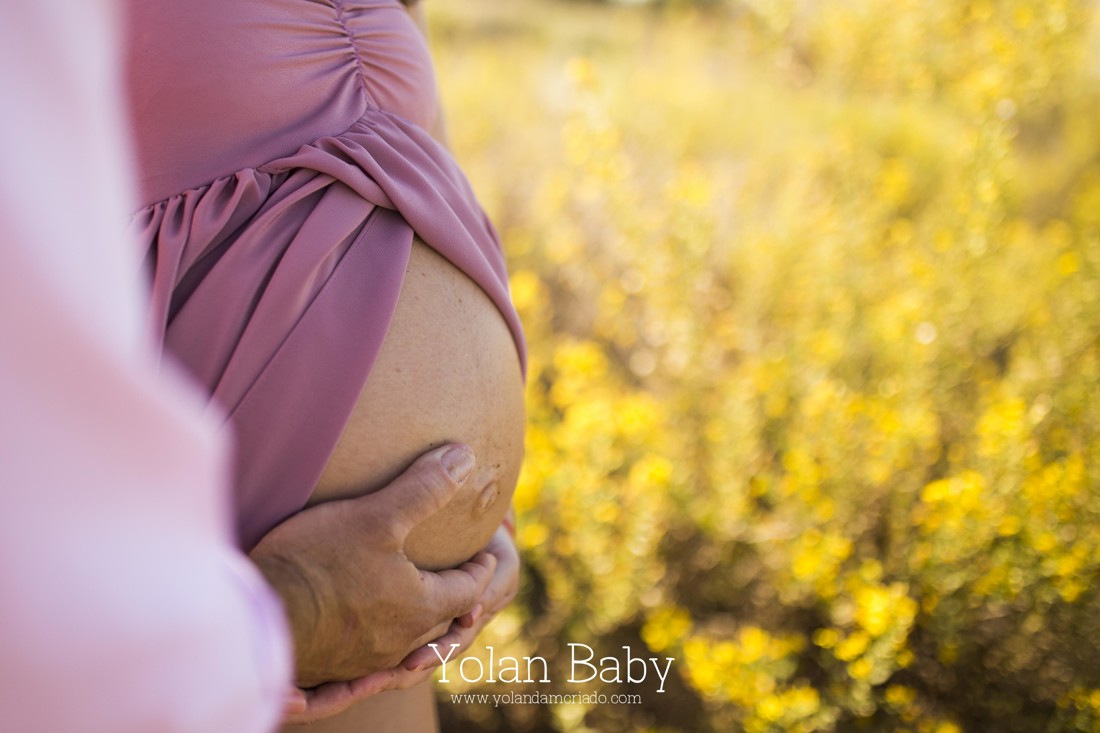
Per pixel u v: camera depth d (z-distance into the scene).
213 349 0.87
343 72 1.03
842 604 2.25
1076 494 2.11
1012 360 3.04
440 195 1.06
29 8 0.38
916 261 3.13
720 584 2.54
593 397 2.85
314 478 0.90
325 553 0.87
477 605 1.14
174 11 0.89
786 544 2.43
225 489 0.79
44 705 0.41
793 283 3.28
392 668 1.02
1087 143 4.11
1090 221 3.53
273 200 0.92
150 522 0.44
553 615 2.48
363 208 0.97
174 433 0.44
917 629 2.25
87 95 0.41
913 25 4.76
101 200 0.42
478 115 5.07
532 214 4.08
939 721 2.12
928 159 4.29
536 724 2.34
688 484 2.64
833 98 5.09
